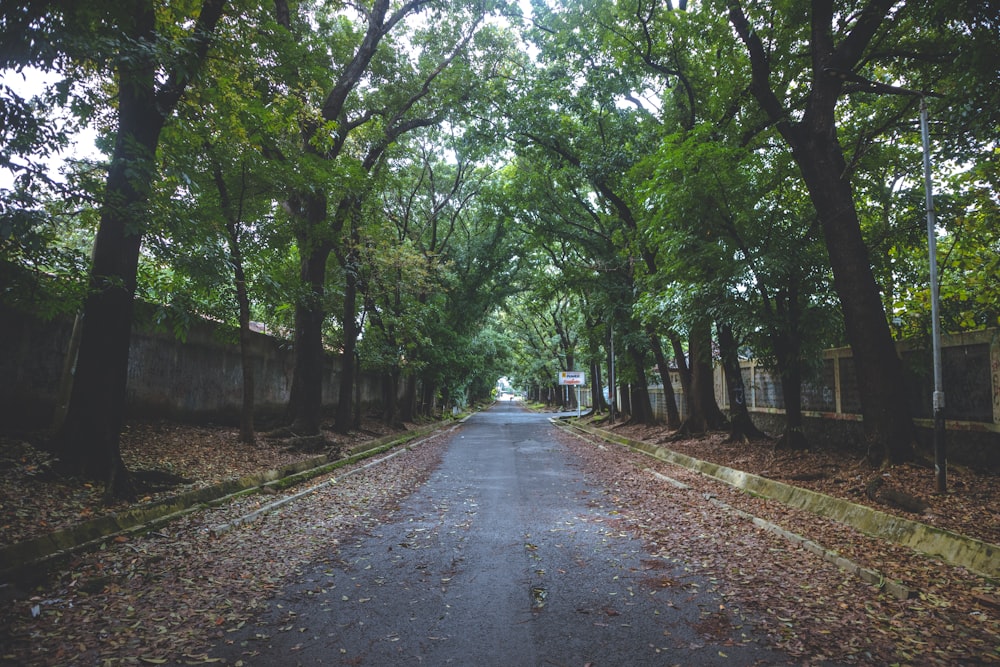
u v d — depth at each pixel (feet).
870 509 23.11
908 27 33.12
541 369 206.59
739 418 46.11
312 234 47.11
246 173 36.19
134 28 21.27
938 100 28.66
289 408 52.16
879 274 38.86
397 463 48.24
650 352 78.89
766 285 35.14
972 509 21.72
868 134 35.63
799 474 30.94
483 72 62.23
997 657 11.96
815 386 40.73
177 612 14.67
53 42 16.60
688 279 39.42
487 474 41.78
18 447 25.86
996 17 20.35
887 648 12.44
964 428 27.84
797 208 38.70
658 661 11.93
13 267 19.98
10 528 18.67
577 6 47.83
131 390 37.99
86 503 22.72
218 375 48.52
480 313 106.22
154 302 33.30
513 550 20.74
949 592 15.65
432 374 99.04
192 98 29.89
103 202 20.68
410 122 61.00
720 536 22.39
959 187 34.35
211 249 28.84
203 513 25.50
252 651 12.50
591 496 32.17
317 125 45.42
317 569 18.45
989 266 28.50
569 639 13.05
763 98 32.86
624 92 50.01
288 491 32.30
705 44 44.75
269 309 45.85
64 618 14.16
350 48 55.62
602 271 72.84
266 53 36.63
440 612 14.75
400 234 87.61
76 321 29.53
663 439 56.70
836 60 29.99
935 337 24.53
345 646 12.75
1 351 28.63
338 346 72.64
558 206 71.97
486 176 87.56
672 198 36.09
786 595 15.72
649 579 17.31
